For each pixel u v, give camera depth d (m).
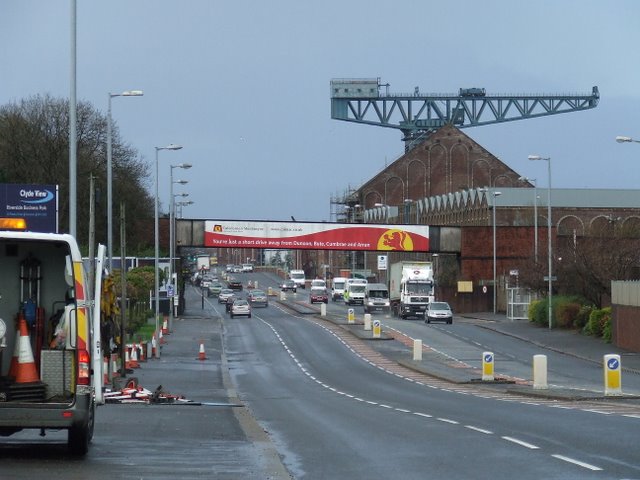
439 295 147.75
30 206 59.28
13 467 20.06
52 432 28.00
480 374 68.69
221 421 31.83
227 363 79.81
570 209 164.50
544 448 23.31
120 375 59.91
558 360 80.69
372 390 56.72
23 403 20.11
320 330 115.00
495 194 137.62
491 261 141.50
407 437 26.83
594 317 98.81
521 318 123.69
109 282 43.44
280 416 36.16
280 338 105.06
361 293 174.38
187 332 110.31
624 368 72.25
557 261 114.38
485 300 141.75
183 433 27.56
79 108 115.25
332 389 58.09
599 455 21.88
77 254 20.72
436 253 143.62
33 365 20.62
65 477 18.61
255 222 136.12
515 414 34.81
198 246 135.62
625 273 103.69
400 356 87.06
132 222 122.12
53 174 111.44
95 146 115.56
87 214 111.44
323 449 24.16
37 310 21.00
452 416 34.69
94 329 21.56
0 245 21.14
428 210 194.88
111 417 33.03
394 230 138.62
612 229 114.44
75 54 44.25
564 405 40.75
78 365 20.42
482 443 24.75
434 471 19.91
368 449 24.05
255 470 19.78
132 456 22.02
